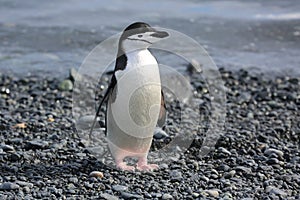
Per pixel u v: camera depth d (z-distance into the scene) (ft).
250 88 78.38
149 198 41.81
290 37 104.32
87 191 43.01
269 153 51.88
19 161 49.16
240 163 49.37
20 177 45.06
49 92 74.84
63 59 92.38
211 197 42.16
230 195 42.45
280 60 93.25
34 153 50.72
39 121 61.11
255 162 50.11
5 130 58.03
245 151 52.75
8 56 93.09
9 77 82.48
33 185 43.75
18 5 124.06
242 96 73.77
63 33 104.99
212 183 44.80
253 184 45.11
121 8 122.62
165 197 41.60
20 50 96.22
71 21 112.88
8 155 49.80
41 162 48.93
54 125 59.77
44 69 87.40
